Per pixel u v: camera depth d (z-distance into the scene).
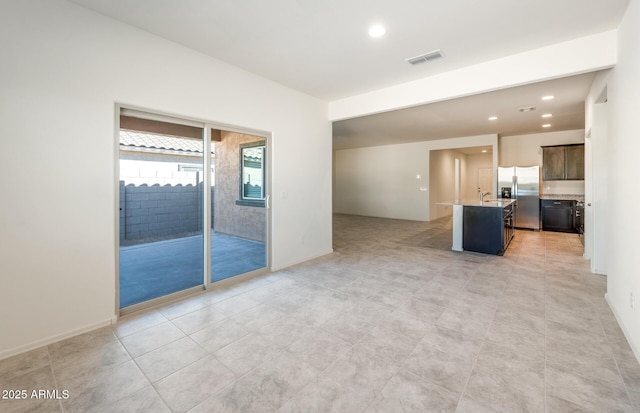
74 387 1.80
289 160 4.38
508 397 1.70
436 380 1.86
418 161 9.66
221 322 2.66
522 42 2.98
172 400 1.69
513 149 8.36
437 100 3.87
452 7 2.39
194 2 2.33
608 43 2.76
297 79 3.99
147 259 4.52
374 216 10.86
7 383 1.83
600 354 2.12
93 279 2.52
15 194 2.13
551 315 2.75
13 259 2.14
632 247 2.24
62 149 2.33
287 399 1.70
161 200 4.63
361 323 2.63
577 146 7.30
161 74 2.90
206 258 3.45
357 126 6.95
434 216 9.90
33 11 2.17
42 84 2.22
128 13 2.48
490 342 2.30
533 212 7.59
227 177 4.70
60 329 2.35
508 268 4.28
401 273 4.07
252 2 2.33
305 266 4.43
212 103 3.35
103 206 2.56
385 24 2.64
